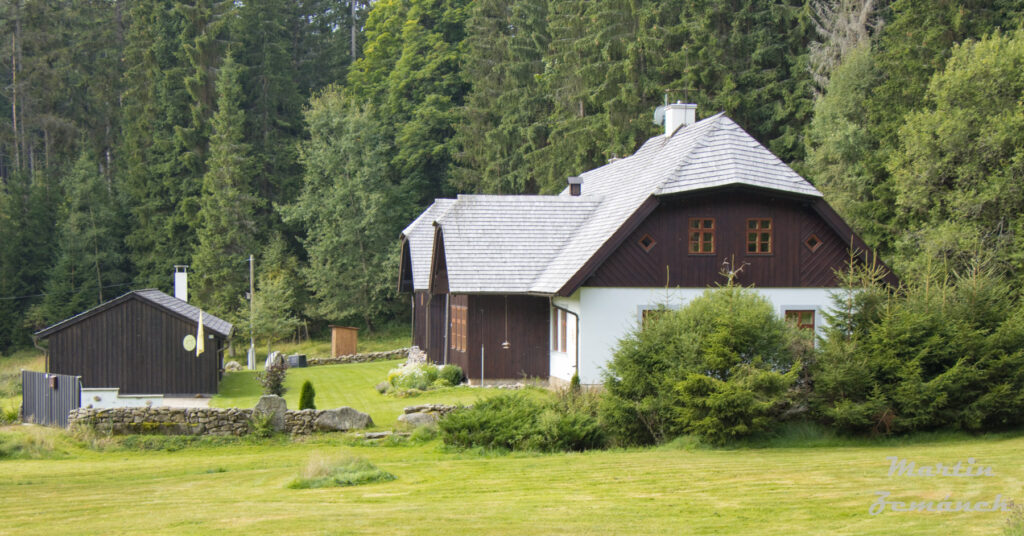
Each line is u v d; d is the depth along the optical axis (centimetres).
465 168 5972
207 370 2936
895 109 3575
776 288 2517
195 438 2084
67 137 6825
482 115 5819
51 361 2873
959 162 3067
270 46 6344
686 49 4478
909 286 1941
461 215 2883
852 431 1744
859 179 3622
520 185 5512
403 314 6025
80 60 7181
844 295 1900
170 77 6156
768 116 4522
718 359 1659
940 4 3541
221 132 5738
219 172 5684
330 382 3366
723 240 2498
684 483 1272
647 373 1753
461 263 2734
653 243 2467
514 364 2820
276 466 1719
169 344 2923
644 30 4572
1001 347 1741
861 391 1731
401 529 981
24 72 6800
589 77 4750
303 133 6525
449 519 1038
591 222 2825
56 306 6044
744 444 1686
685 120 3159
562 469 1460
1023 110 2902
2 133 6581
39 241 6353
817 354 1769
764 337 1700
